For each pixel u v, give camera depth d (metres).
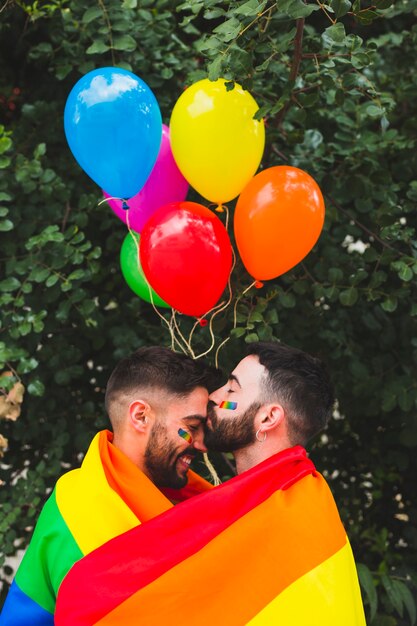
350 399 2.80
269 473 1.63
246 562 1.56
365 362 2.79
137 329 2.79
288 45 2.10
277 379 1.72
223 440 1.75
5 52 2.87
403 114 2.89
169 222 1.96
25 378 2.67
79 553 1.61
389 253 2.53
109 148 1.99
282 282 2.73
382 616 2.72
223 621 1.54
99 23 2.57
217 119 1.97
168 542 1.58
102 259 2.83
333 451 3.04
